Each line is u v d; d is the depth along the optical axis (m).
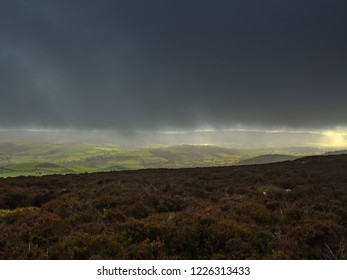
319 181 18.64
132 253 7.44
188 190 16.02
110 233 8.53
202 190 15.95
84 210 11.29
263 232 8.44
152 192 15.41
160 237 8.28
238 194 15.09
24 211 11.72
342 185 16.62
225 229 8.49
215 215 10.12
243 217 10.03
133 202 12.60
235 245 7.69
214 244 7.95
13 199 14.85
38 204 14.80
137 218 10.77
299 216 10.27
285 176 21.72
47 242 8.14
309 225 9.01
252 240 8.04
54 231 8.96
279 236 8.23
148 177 23.30
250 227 8.98
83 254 7.38
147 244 7.75
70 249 7.46
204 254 7.63
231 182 19.83
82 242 7.87
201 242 8.10
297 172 23.95
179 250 7.79
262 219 10.14
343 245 7.64
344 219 10.29
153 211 11.52
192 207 11.65
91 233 8.77
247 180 20.59
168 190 16.28
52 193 15.93
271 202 12.27
